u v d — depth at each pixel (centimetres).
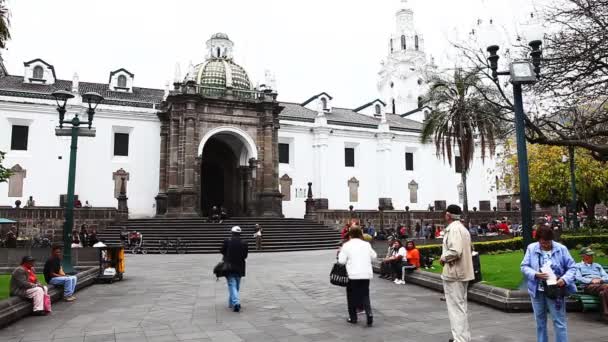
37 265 1738
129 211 3616
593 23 1214
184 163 3481
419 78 6050
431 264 1706
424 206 4650
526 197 981
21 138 3391
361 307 931
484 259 1902
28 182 3341
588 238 2567
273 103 3812
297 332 816
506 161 4225
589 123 1361
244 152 3931
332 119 4641
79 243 2642
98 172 3556
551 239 660
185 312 1001
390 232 3612
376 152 4538
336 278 898
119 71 4159
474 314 947
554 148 3553
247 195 3856
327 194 4234
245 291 1286
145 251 2695
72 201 1500
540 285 646
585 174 3466
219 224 3189
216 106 3681
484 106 2103
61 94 1544
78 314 991
